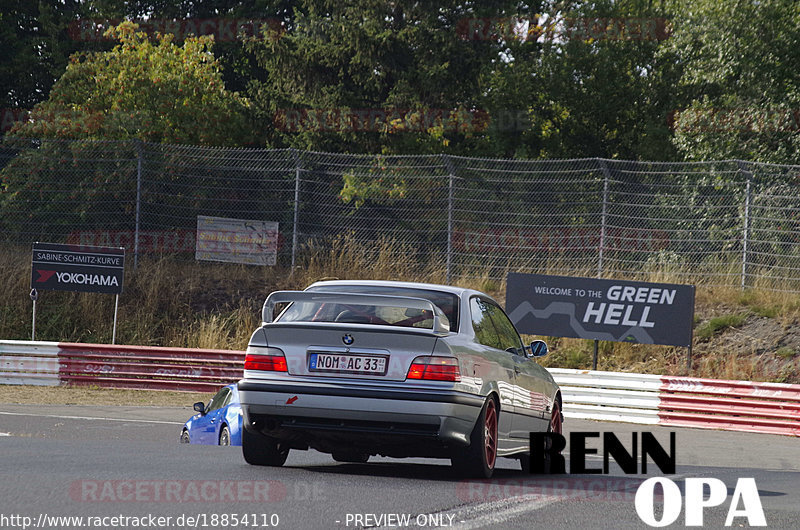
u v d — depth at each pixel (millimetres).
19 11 153625
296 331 30109
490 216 94688
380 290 32344
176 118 110188
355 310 31562
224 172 102688
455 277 92562
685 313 74625
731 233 90375
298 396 29484
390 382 29234
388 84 127000
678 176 103000
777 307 84375
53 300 94188
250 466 31047
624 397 69750
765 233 86938
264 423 29953
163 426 55406
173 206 99812
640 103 137375
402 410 28875
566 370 72250
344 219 102250
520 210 96625
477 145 126438
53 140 101312
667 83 135625
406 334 29453
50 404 67438
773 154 101062
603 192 90938
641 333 75375
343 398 29172
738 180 96750
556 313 77250
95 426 53469
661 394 68500
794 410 64375
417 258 95875
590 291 76750
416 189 96688
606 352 84125
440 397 28828
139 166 95688
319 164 105562
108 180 98562
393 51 120250
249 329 90000
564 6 141500
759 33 103062
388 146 122312
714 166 100875
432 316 31125
